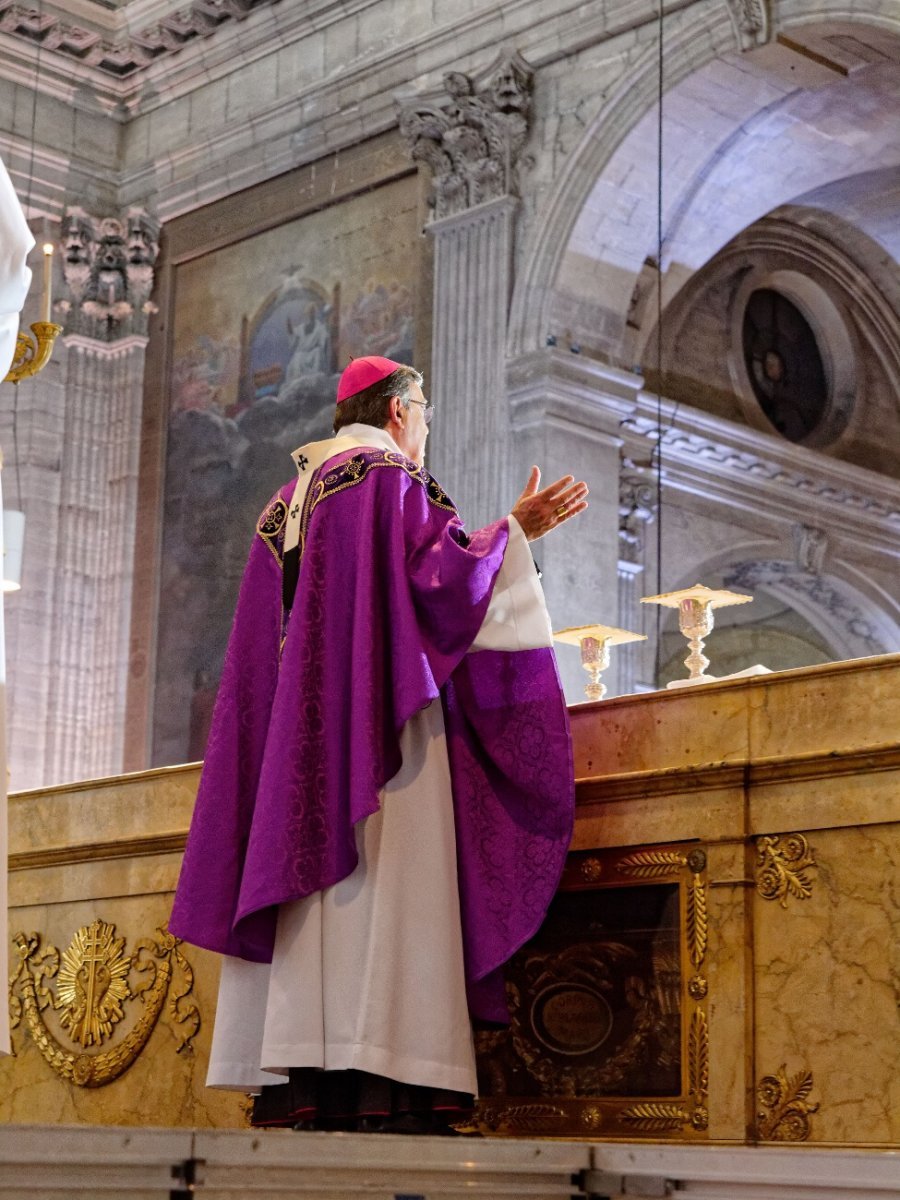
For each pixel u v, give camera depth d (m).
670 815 3.83
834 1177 3.10
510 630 3.86
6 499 16.47
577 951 3.96
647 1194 3.33
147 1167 2.90
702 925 3.73
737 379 16.33
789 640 17.48
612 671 14.05
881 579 17.03
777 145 14.45
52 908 5.43
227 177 16.47
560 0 14.27
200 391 16.50
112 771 16.23
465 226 14.40
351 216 15.54
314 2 15.80
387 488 3.93
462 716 3.91
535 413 13.72
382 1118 3.67
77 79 17.14
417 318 14.75
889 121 14.40
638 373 14.65
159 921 5.08
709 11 13.36
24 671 16.16
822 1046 3.51
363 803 3.64
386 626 3.84
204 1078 4.85
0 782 3.29
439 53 15.01
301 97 15.93
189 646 16.00
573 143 14.05
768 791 3.70
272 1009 3.70
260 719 4.05
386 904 3.67
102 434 16.97
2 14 16.36
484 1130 4.01
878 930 3.47
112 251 17.06
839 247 17.45
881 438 17.67
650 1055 3.79
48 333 5.38
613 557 14.02
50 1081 5.31
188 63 16.81
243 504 15.91
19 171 16.73
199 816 3.96
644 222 14.30
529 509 3.92
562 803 3.78
